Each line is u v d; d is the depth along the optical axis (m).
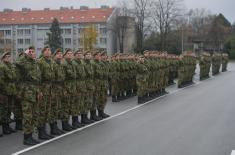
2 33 82.06
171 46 81.88
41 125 10.21
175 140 10.02
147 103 17.83
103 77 13.25
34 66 9.98
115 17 87.38
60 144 9.64
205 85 27.44
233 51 86.88
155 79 19.88
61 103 11.10
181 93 22.27
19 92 9.90
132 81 19.95
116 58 18.36
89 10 89.12
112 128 11.73
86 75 12.19
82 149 9.10
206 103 17.56
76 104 11.66
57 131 10.89
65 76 11.16
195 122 12.62
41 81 10.30
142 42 82.50
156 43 81.94
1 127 12.15
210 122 12.61
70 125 11.70
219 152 8.77
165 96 20.77
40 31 87.56
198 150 8.96
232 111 15.02
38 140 10.13
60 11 89.56
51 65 10.59
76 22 87.12
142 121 12.93
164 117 13.73
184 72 26.23
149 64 19.05
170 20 82.00
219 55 40.94
